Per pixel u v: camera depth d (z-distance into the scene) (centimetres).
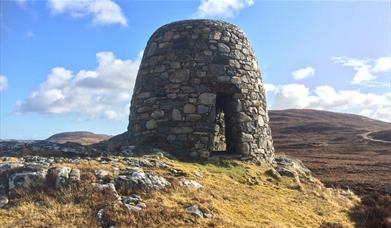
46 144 1515
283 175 1642
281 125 9431
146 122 1664
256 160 1675
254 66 1800
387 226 1277
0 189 1055
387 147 6500
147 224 926
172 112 1627
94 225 902
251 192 1320
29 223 895
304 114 11338
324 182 3303
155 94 1669
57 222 904
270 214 1140
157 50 1728
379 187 2973
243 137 1655
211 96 1639
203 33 1705
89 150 1477
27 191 1039
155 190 1109
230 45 1731
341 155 5669
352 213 1395
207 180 1325
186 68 1655
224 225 972
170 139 1611
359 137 7744
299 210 1243
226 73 1675
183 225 941
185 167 1410
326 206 1378
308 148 6512
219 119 1795
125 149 1524
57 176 1077
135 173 1156
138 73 1814
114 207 966
